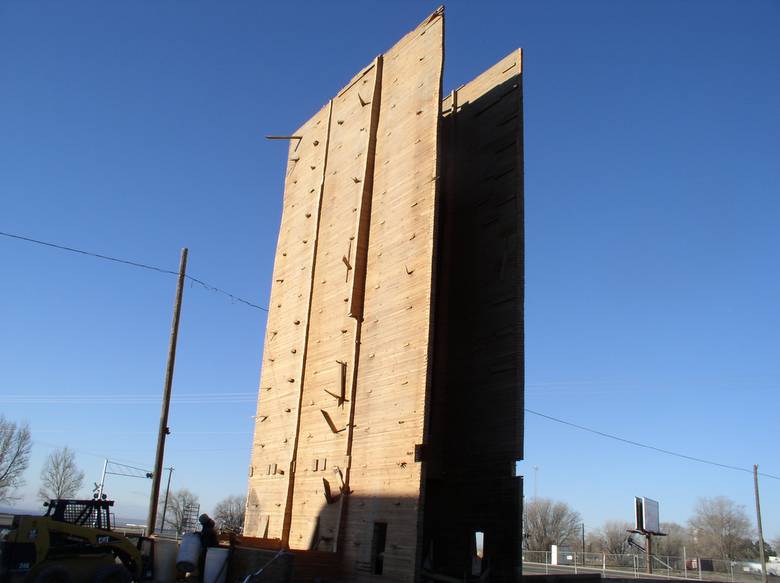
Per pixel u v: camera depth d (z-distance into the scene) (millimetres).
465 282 24500
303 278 28312
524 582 20484
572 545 106000
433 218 21734
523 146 23953
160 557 20266
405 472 19469
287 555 18734
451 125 27375
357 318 23594
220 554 19953
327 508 22125
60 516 18156
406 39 26172
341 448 22391
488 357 22703
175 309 27484
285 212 31812
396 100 25656
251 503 26672
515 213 23188
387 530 19391
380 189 24875
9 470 83438
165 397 26141
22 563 16719
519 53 25156
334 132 29438
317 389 24828
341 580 19984
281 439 26156
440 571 22078
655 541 105062
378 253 23859
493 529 21000
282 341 28406
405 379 20641
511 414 21297
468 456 22516
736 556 103375
